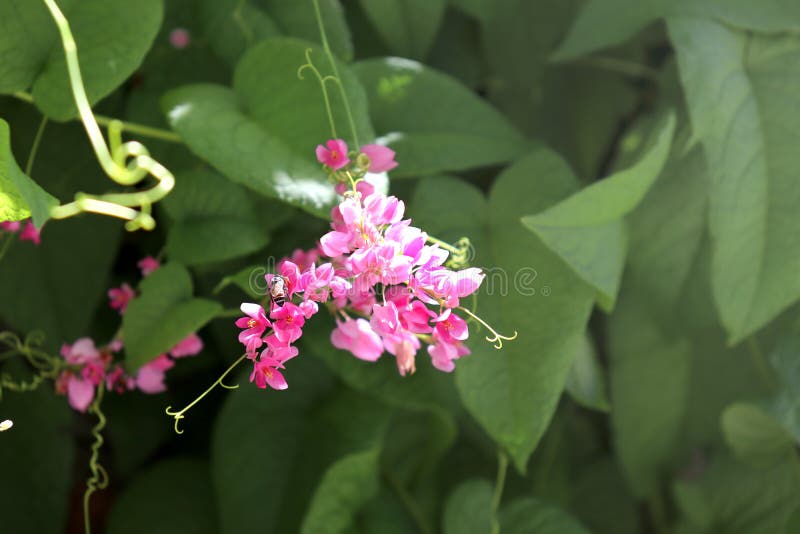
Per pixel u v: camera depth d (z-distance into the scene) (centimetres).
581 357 70
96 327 75
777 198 67
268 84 63
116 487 84
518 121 79
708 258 72
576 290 65
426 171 68
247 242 65
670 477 79
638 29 69
